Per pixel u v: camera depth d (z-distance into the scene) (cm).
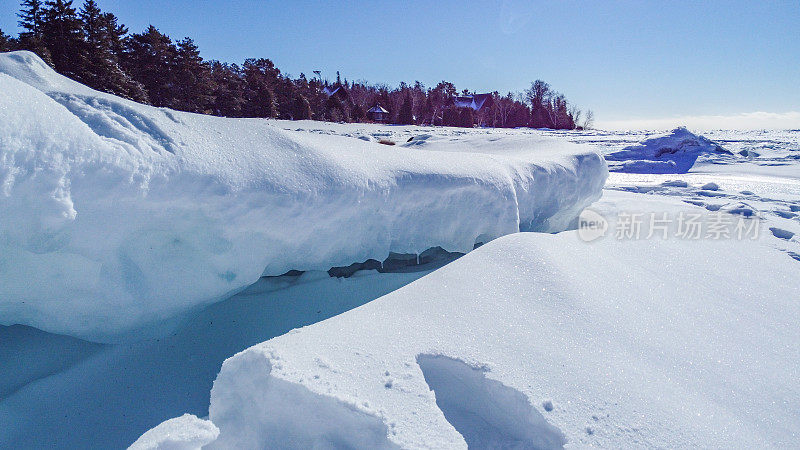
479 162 358
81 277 194
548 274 252
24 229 168
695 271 308
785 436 165
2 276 181
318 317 272
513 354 191
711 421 168
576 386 176
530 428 167
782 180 1020
